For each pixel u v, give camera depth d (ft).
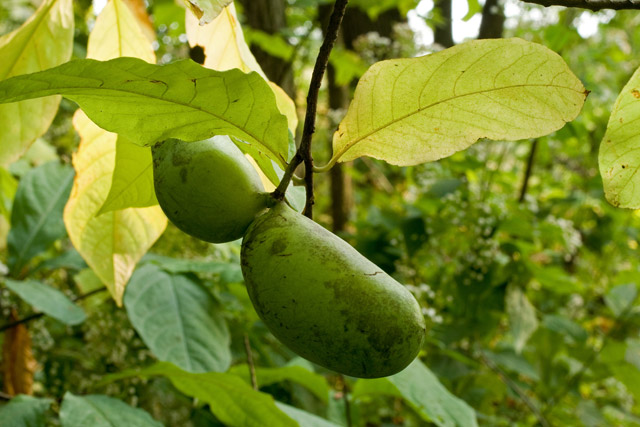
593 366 4.67
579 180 6.79
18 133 2.01
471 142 1.46
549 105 1.41
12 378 2.72
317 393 2.80
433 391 2.47
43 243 2.77
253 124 1.37
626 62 7.45
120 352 2.95
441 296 4.26
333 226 5.84
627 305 4.76
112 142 1.92
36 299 2.49
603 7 1.42
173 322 2.39
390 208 5.01
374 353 1.26
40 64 1.96
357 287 1.27
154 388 3.02
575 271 6.94
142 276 2.48
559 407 4.48
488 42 1.35
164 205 1.44
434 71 1.39
